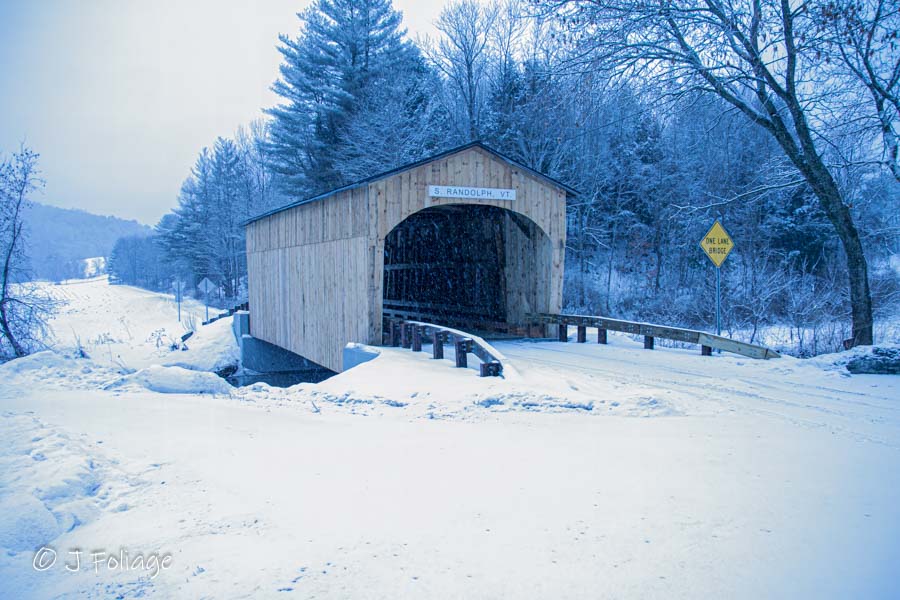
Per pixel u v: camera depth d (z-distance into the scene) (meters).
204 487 4.07
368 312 12.29
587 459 4.86
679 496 3.93
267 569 2.85
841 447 5.19
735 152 23.14
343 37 30.08
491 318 16.69
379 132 27.72
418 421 6.60
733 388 7.93
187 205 59.78
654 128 27.88
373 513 3.64
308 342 16.03
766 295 17.03
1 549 2.96
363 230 12.44
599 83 12.83
